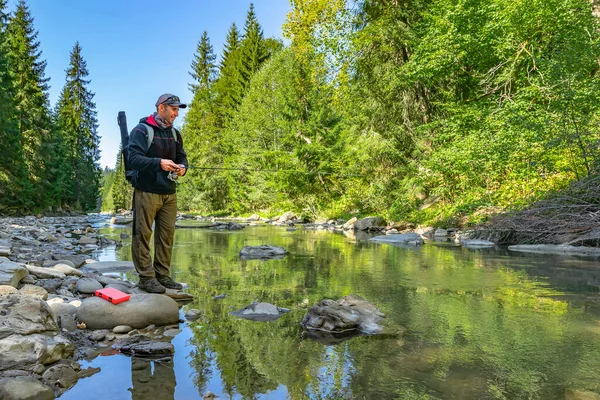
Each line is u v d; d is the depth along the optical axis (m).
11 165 21.39
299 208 19.72
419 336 2.21
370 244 7.98
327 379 1.65
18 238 7.25
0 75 20.64
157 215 3.50
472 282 3.83
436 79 12.06
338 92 14.73
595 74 9.85
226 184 31.28
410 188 12.85
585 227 6.70
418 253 6.34
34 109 26.53
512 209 8.06
